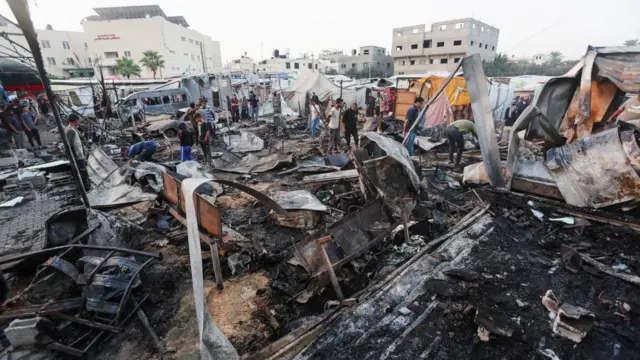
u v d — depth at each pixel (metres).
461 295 3.54
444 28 47.28
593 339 2.96
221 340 2.44
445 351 2.89
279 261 4.41
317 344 2.99
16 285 3.81
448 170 8.35
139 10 59.56
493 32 50.41
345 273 4.05
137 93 16.89
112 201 5.40
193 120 11.21
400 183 4.95
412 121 8.38
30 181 7.30
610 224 4.88
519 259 4.26
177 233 5.09
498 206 5.85
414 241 4.78
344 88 20.81
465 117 13.25
